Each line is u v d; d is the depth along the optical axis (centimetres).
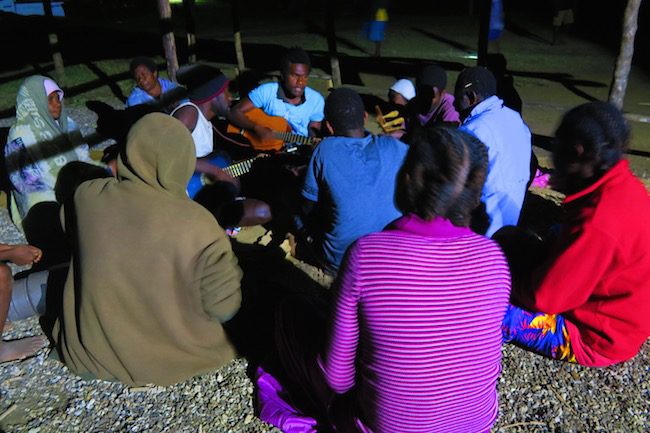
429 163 150
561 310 234
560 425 235
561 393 251
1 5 1344
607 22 1339
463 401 165
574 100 725
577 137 210
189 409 244
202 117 358
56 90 357
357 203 251
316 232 292
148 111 507
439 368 157
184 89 518
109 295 228
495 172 288
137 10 1702
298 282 330
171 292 232
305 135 448
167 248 224
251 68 891
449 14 1592
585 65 937
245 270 339
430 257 154
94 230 226
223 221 356
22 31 1189
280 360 246
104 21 1491
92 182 235
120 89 750
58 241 370
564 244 217
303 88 426
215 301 233
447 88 787
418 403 161
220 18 1552
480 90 310
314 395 223
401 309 152
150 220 222
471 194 154
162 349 245
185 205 227
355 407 186
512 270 254
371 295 154
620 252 212
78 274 235
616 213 208
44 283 284
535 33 1245
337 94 267
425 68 406
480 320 157
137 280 226
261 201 362
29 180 354
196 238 226
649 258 216
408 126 442
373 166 250
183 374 254
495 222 300
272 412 231
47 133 355
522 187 302
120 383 257
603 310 236
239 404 246
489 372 167
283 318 227
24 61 944
